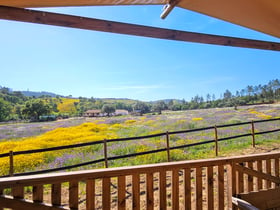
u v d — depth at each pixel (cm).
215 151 582
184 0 166
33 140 942
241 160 177
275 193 185
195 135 922
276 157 194
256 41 242
